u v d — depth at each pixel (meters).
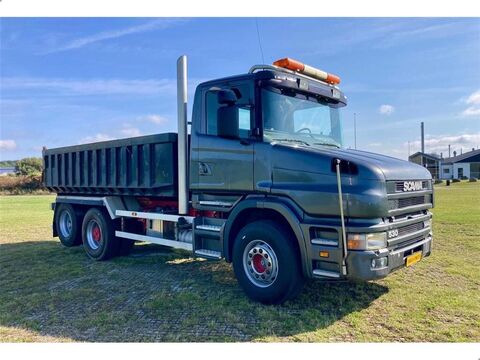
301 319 4.55
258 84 5.11
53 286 6.13
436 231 10.39
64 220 9.43
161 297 5.41
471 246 8.46
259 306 4.96
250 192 5.20
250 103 5.17
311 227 4.57
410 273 6.36
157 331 4.32
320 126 5.82
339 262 4.37
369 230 4.26
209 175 5.65
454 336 4.10
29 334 4.32
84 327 4.47
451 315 4.64
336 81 6.16
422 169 5.37
